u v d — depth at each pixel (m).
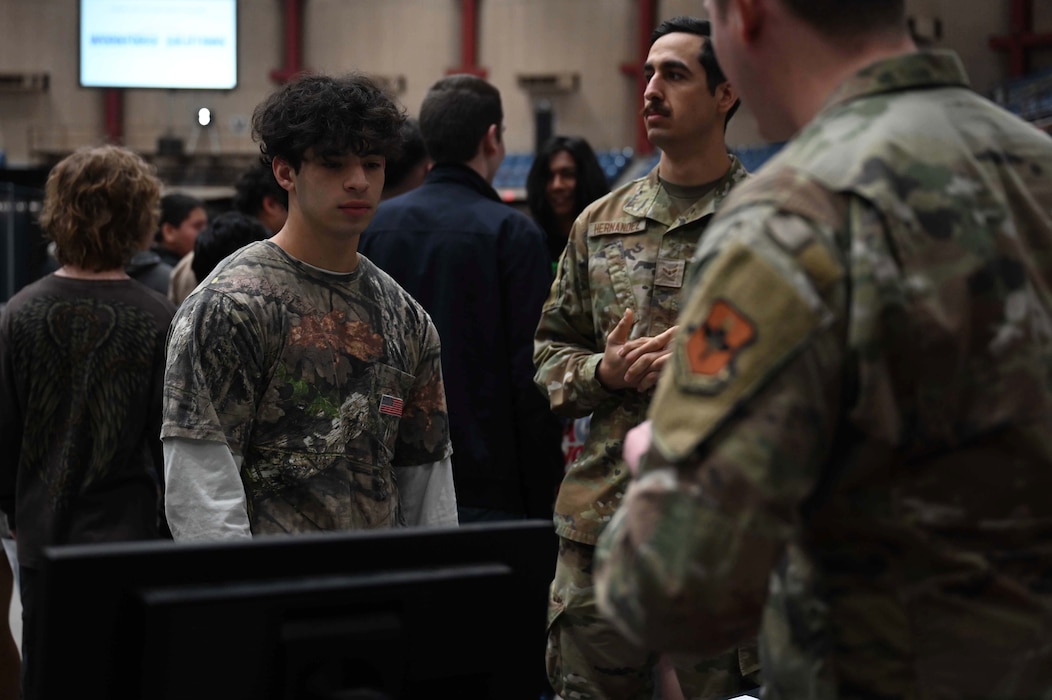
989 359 1.03
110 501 2.66
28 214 9.31
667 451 0.98
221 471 1.92
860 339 0.99
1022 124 1.17
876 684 1.04
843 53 1.15
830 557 1.07
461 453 2.92
